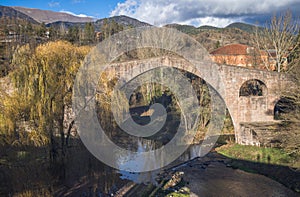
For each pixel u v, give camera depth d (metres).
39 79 16.67
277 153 23.42
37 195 15.69
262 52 42.84
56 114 17.66
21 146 15.88
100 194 17.70
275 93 27.34
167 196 18.11
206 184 20.16
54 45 19.11
